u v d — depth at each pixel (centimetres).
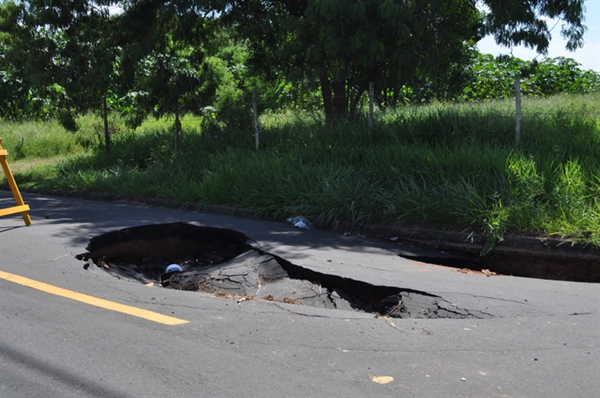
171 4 1235
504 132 1021
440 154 936
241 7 1298
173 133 1573
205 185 1056
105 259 784
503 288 568
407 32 1043
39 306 509
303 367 385
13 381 370
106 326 461
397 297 551
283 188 950
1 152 854
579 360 397
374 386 359
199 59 1439
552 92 2631
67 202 1150
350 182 917
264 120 1459
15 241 755
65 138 2131
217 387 358
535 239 710
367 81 1273
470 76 1472
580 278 683
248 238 777
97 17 1387
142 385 362
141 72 1438
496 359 399
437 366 388
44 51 1438
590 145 927
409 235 791
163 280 691
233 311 499
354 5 1015
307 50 1101
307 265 638
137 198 1151
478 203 779
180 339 434
